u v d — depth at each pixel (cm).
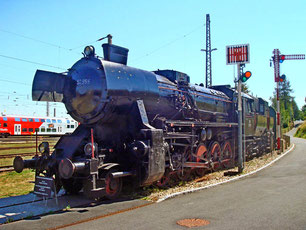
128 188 839
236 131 1452
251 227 519
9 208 675
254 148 1700
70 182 816
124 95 771
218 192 812
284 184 923
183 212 617
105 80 761
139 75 838
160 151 805
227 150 1365
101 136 793
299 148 2692
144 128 796
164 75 1088
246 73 1168
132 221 560
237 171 1169
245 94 1653
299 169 1266
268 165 1416
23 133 3869
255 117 1717
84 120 798
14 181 1044
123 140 827
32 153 1842
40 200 755
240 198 737
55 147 814
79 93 800
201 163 1080
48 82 873
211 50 3181
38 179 717
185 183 985
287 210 624
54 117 4369
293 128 9319
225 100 1384
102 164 738
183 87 1077
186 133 1004
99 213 617
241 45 1192
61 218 588
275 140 2405
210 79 3142
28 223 561
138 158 771
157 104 906
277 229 508
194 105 1092
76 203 717
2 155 1755
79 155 766
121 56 837
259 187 879
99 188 688
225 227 520
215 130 1241
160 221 558
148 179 762
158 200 719
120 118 818
